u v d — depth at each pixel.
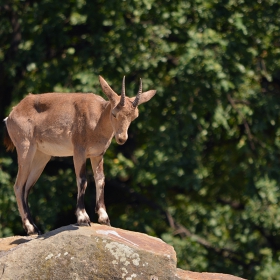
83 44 36.47
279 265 38.09
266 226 37.19
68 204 36.25
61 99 22.03
